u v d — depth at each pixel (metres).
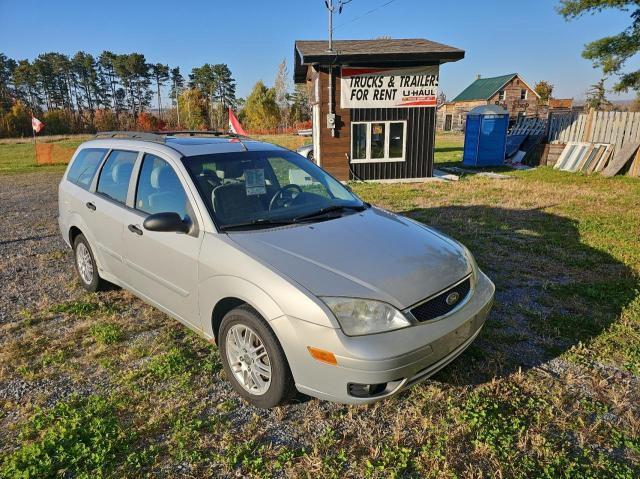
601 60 16.59
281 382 2.81
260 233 3.24
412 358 2.62
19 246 7.20
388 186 12.64
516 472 2.47
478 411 2.95
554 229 7.51
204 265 3.17
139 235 3.79
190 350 3.79
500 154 17.33
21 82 85.56
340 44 14.88
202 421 2.93
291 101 62.53
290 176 4.05
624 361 3.56
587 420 2.90
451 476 2.45
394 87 13.35
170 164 3.70
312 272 2.79
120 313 4.55
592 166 14.62
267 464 2.58
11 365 3.63
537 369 3.45
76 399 3.15
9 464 2.53
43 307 4.74
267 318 2.74
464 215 8.65
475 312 3.02
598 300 4.68
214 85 93.12
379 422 2.91
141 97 97.12
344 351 2.52
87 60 90.56
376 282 2.75
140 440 2.78
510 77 55.16
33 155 27.11
